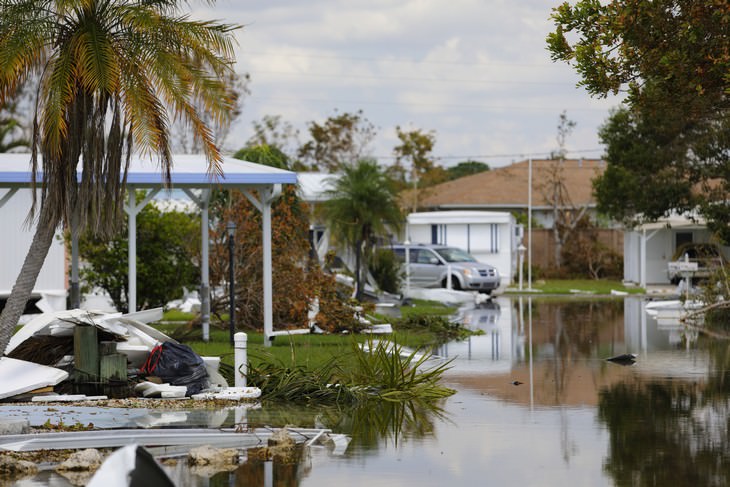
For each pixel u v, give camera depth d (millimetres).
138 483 7523
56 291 30234
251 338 26375
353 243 38500
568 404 17203
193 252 30094
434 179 79312
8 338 16828
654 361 23516
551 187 71938
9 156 24766
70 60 16234
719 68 16000
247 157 34344
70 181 16844
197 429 14148
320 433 14320
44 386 17047
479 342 28016
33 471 11844
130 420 15188
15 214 29438
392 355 18594
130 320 18328
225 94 17391
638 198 48781
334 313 27844
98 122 16875
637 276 59875
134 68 16781
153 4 17094
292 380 17984
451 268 49156
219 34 17125
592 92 17156
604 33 16625
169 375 17750
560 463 12445
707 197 48156
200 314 28016
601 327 32938
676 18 16547
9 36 16047
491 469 12086
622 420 15594
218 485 11164
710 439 14016
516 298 49469
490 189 75250
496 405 17156
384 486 11180
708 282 37688
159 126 17141
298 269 28156
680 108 17859
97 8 16734
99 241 30062
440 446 13523
